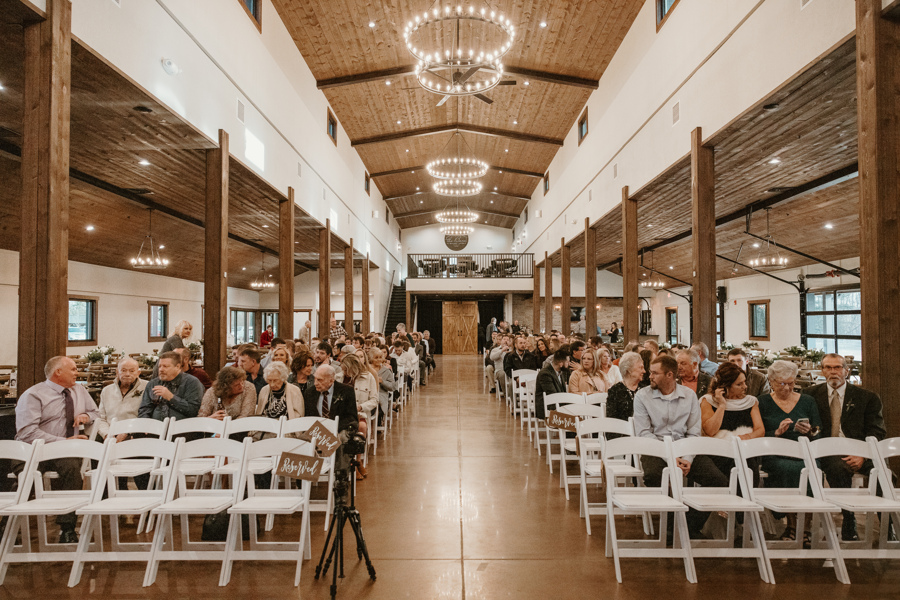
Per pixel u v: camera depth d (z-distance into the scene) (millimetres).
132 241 13930
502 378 11250
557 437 7629
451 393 12891
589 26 11570
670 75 9125
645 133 10367
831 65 5484
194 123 7219
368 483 5539
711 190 7969
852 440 3652
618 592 3256
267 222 14664
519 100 15664
